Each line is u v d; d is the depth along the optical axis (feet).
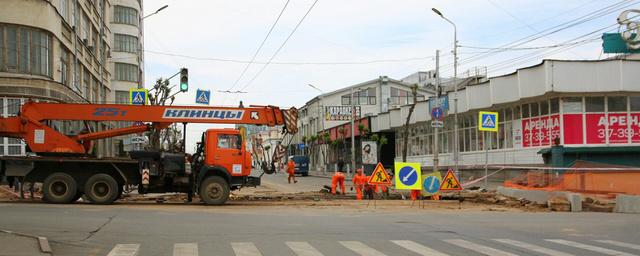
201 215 51.11
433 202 68.74
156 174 64.80
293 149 304.50
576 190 67.26
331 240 36.06
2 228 39.06
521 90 100.22
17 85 83.71
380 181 71.41
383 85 236.63
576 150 93.91
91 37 133.49
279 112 69.05
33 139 63.77
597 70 93.15
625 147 94.63
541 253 31.94
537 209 62.64
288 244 34.14
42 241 32.37
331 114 212.64
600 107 95.86
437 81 117.29
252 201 71.41
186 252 30.99
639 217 53.57
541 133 101.81
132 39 193.57
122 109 66.13
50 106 64.85
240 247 32.86
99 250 31.60
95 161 63.31
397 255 30.81
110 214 50.01
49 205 59.00
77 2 114.52
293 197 78.18
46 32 88.74
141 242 34.40
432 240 36.55
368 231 40.75
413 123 156.35
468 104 120.26
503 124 115.14
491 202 69.31
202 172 65.16
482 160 122.11
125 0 192.34
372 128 183.93
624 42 98.17
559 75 93.04
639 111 96.27
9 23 83.56
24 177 62.59
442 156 143.43
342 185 85.35
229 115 67.97
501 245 34.73
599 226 45.70
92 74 132.98
